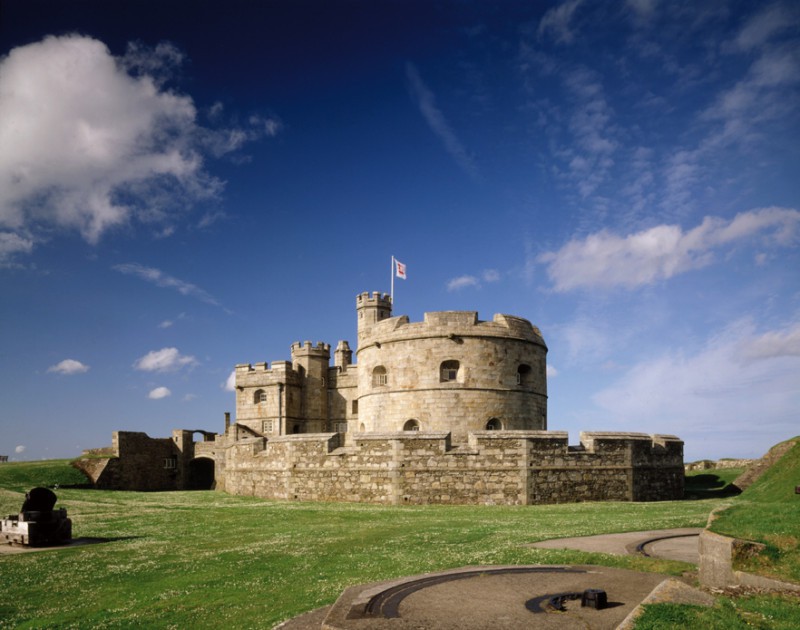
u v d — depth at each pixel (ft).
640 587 49.01
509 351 173.99
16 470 213.46
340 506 130.93
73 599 60.75
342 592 50.72
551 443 134.31
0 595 62.59
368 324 215.72
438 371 170.50
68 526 95.14
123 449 233.76
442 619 41.06
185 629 49.21
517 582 51.11
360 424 191.31
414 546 75.15
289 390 240.94
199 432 270.67
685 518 94.02
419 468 134.21
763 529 49.75
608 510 112.98
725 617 35.68
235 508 133.59
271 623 46.80
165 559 77.61
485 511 117.29
